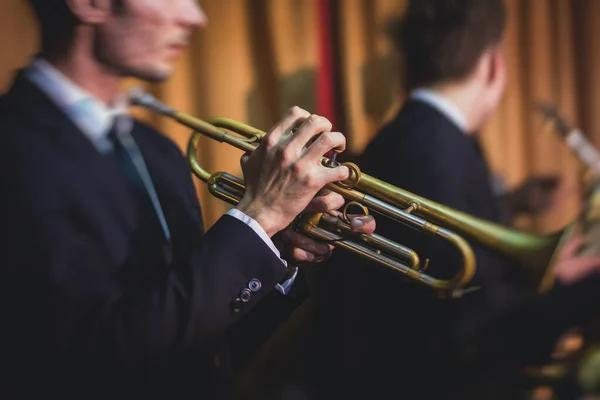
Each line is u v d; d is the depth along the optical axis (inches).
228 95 69.4
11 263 31.3
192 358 34.0
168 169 39.6
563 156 94.3
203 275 32.1
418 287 50.6
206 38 68.6
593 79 96.3
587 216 57.5
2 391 32.8
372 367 53.2
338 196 37.5
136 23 35.4
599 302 54.0
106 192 34.4
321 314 61.4
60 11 35.0
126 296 32.4
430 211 39.9
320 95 74.6
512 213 83.4
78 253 32.0
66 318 31.2
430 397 51.0
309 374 69.5
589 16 95.7
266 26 71.6
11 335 32.3
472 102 55.0
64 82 35.8
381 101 77.6
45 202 31.9
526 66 91.5
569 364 58.9
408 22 56.1
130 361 31.4
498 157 88.8
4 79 59.1
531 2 91.0
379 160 51.9
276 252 33.4
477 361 51.3
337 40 76.2
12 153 32.7
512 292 51.8
